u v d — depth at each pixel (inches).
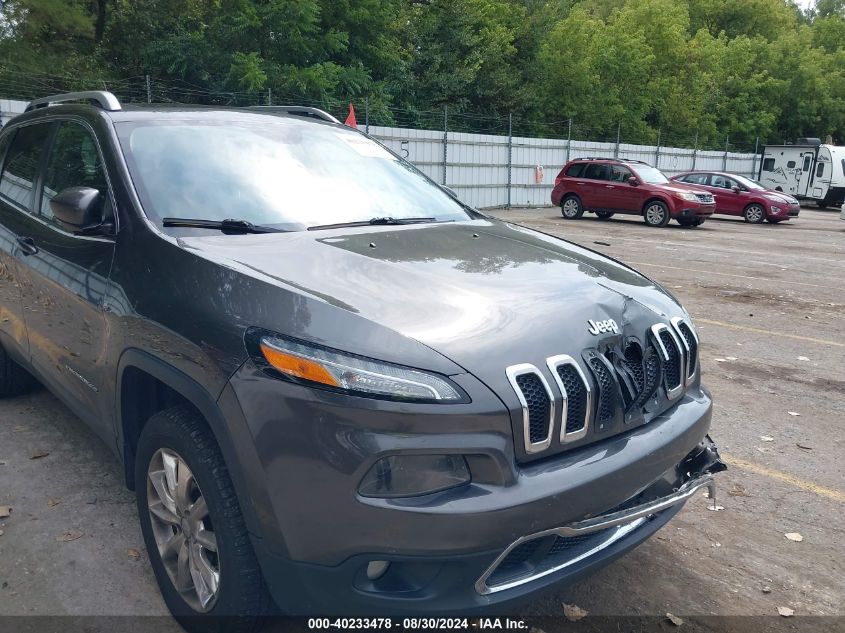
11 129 177.0
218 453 93.4
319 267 101.3
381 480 81.0
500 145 1018.1
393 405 80.7
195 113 141.7
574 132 1391.5
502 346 89.2
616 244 624.7
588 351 95.4
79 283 121.7
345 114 959.0
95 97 141.6
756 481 167.5
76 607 110.7
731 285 433.1
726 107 1771.7
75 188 116.0
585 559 94.6
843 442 192.5
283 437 83.0
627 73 1471.5
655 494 106.7
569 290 105.2
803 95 1883.6
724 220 940.0
